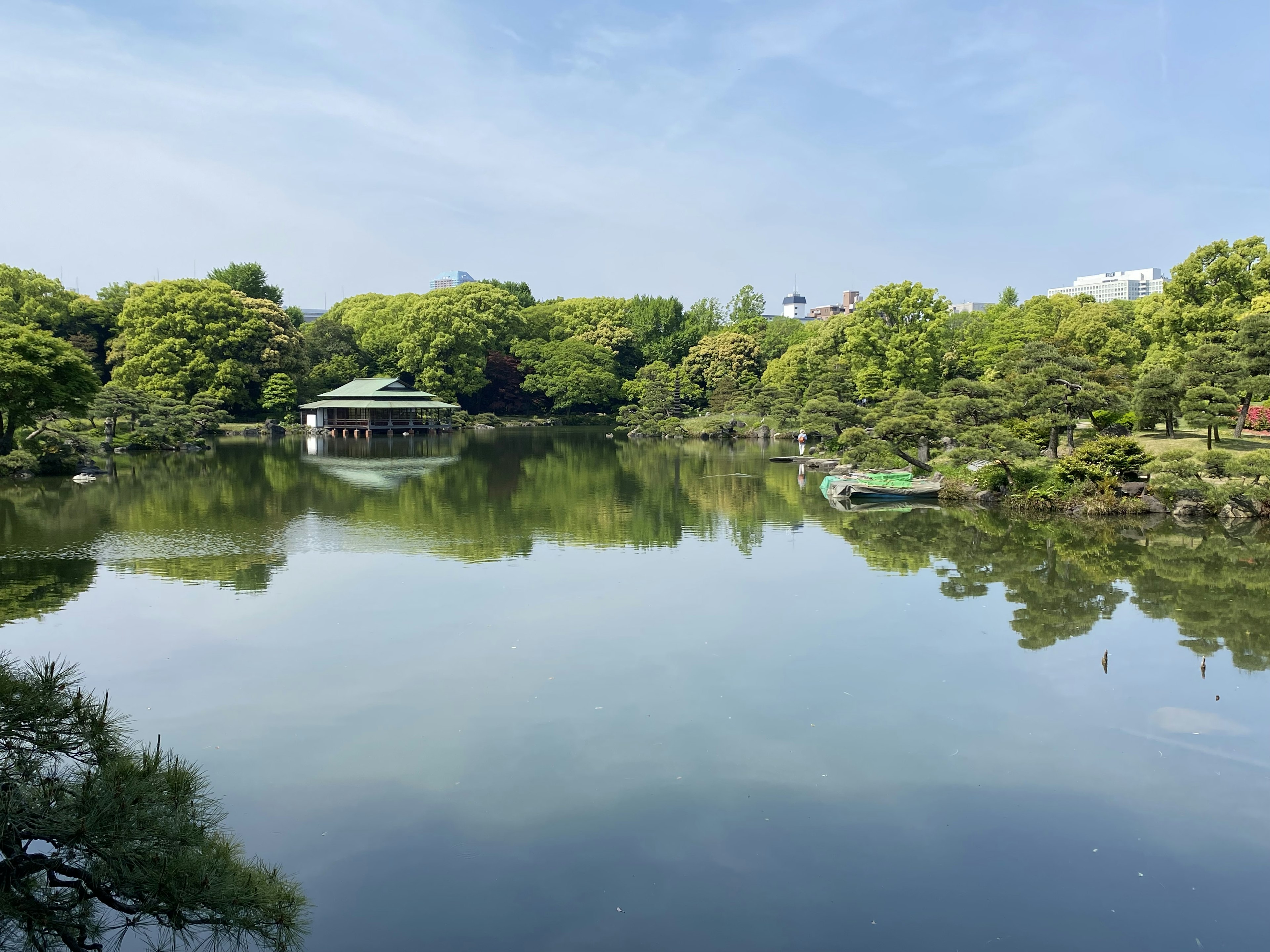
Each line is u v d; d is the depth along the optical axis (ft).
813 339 318.45
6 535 103.50
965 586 79.36
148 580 80.48
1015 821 38.65
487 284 416.87
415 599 73.97
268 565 87.20
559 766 43.19
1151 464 125.80
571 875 34.47
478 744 45.52
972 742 46.21
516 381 401.08
